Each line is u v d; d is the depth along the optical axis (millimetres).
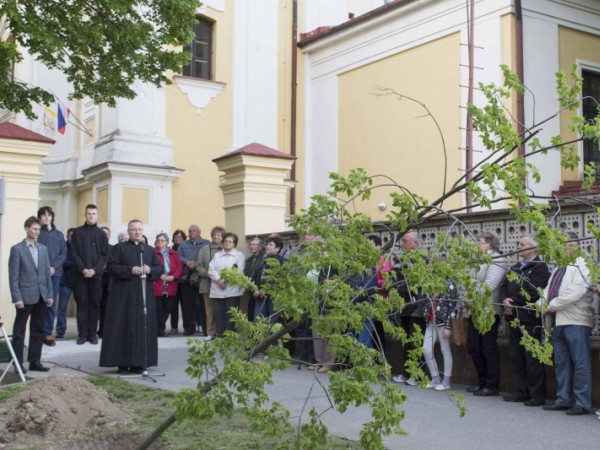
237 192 13586
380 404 4031
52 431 6336
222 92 19297
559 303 7504
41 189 19516
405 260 4051
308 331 10492
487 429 6844
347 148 19094
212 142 18984
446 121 16469
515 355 8180
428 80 16969
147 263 9914
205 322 13773
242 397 4215
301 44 20391
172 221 18125
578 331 7496
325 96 19859
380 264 4281
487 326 3994
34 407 6434
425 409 7703
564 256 3721
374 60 18375
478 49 15922
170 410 7246
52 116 18094
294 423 6965
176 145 18438
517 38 15273
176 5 10703
